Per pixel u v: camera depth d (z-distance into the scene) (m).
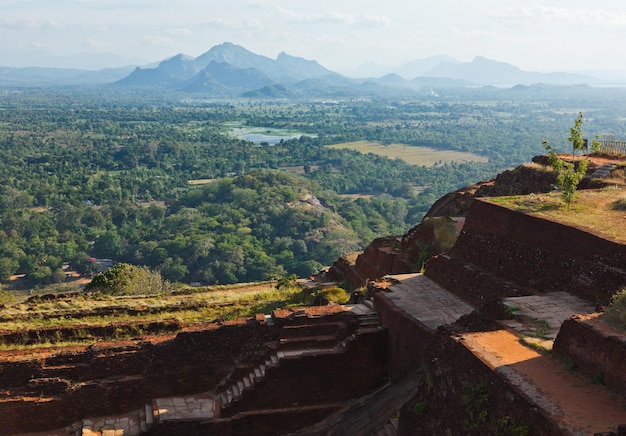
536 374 14.44
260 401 22.73
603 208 24.41
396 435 19.03
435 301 24.67
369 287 27.81
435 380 17.31
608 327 14.48
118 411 23.02
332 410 23.02
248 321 24.56
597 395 13.42
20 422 21.95
